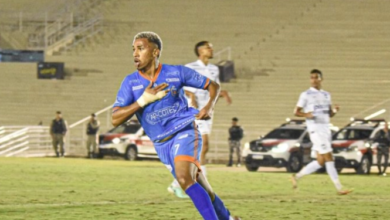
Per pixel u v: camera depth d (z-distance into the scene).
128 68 80.06
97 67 80.31
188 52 81.94
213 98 15.29
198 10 87.25
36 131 66.56
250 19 85.25
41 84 78.25
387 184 35.75
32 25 88.75
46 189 29.03
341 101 71.69
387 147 48.16
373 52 78.56
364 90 72.88
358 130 48.97
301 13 84.81
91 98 76.44
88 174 38.72
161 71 14.94
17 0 91.69
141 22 87.00
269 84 74.88
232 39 82.88
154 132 14.95
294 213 21.53
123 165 50.62
